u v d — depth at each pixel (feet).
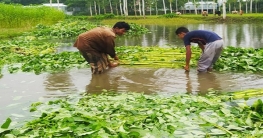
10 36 55.42
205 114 14.40
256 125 12.85
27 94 19.24
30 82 22.21
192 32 23.68
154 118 13.52
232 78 22.25
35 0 239.91
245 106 14.51
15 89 20.42
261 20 105.60
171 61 27.30
